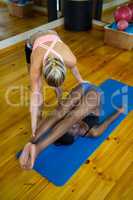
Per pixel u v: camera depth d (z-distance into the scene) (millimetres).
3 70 2625
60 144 1723
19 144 1777
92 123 1745
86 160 1654
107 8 3467
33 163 1481
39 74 1484
